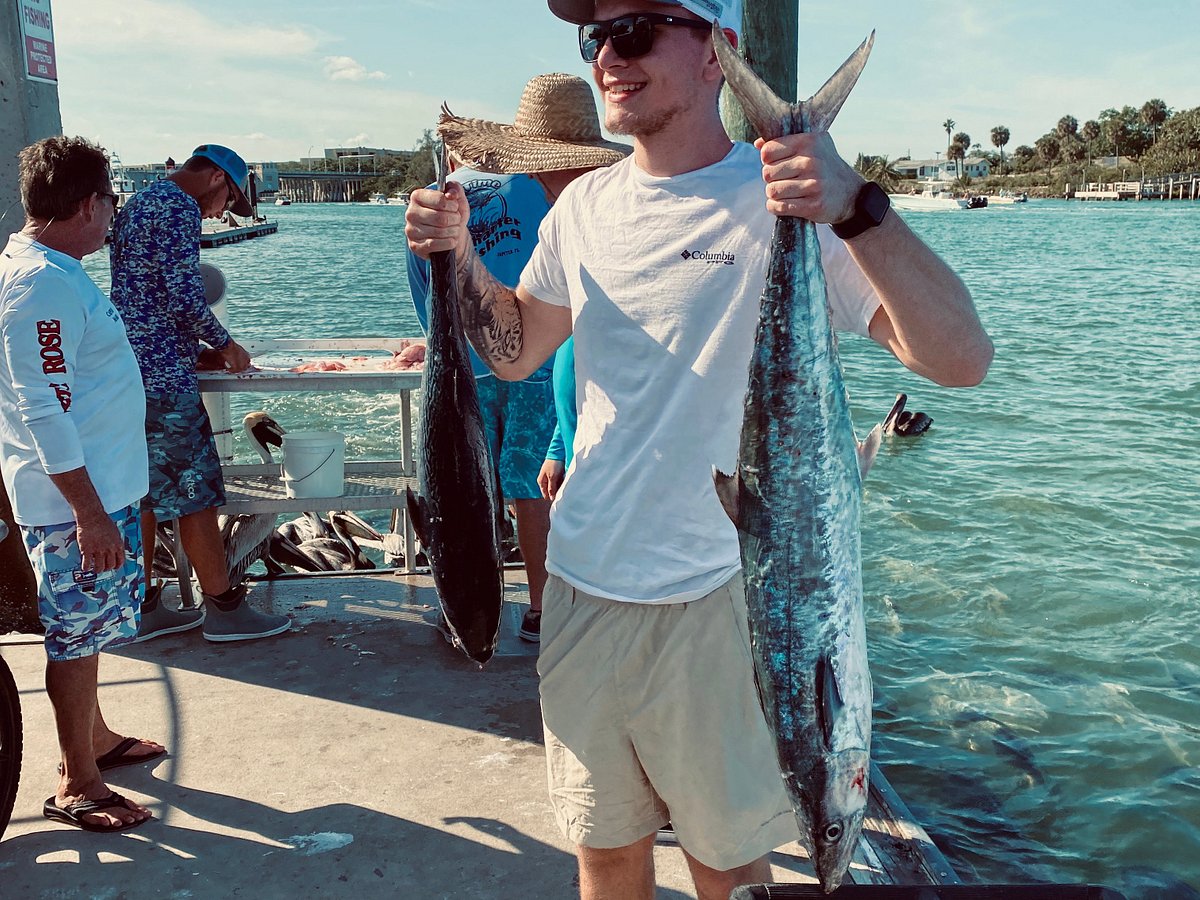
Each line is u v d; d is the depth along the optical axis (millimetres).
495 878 3137
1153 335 23719
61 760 3461
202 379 4980
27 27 5039
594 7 2098
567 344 3617
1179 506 10195
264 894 3061
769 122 1564
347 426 13305
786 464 1725
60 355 3104
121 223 4480
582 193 2160
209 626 4887
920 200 142750
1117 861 4527
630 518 2061
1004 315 27969
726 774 2086
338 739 3982
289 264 54938
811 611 1729
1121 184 159875
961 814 4855
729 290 1935
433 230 2062
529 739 3992
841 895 2002
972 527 9492
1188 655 6633
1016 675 6340
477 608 2111
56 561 3254
